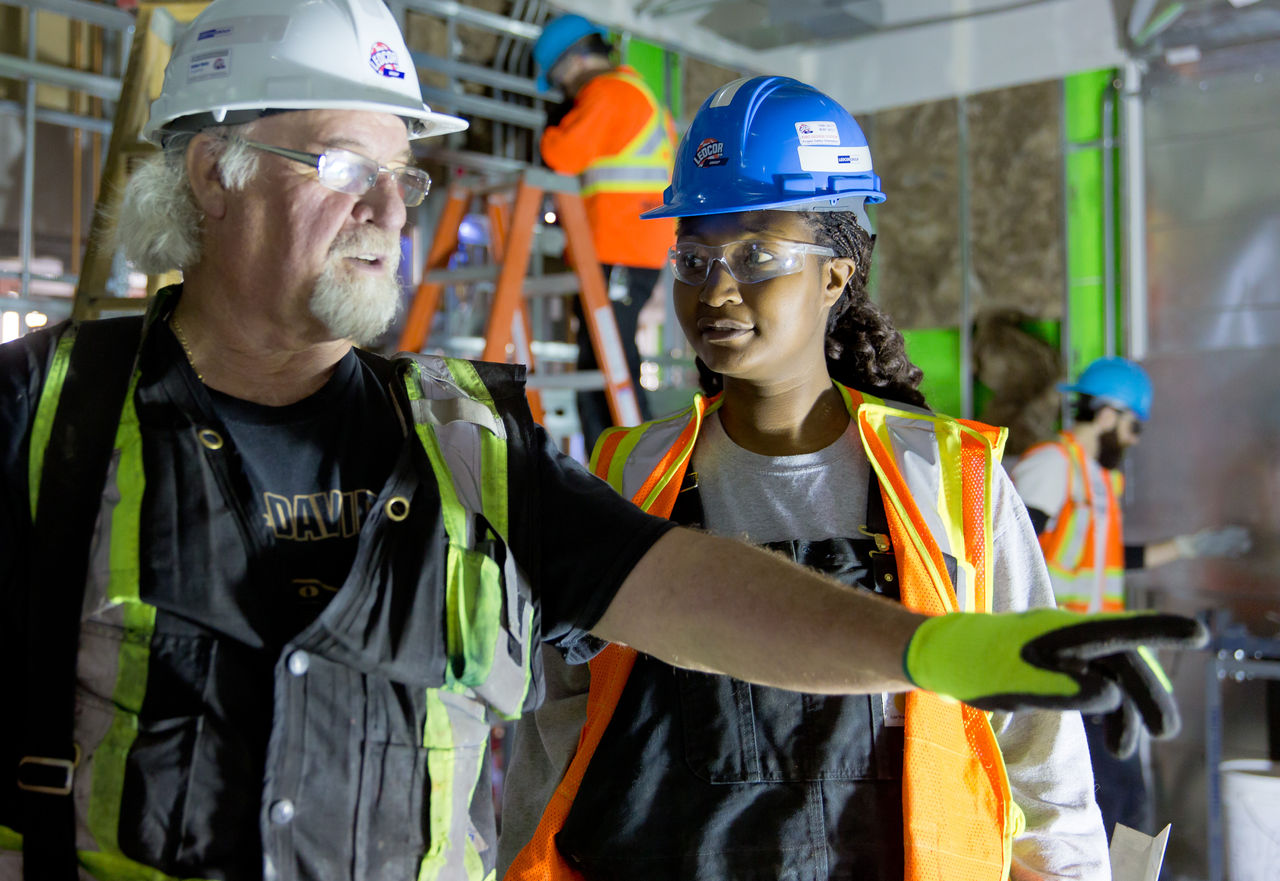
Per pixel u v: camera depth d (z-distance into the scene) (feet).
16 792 3.07
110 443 3.14
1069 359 18.19
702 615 3.34
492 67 15.15
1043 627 2.59
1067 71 18.15
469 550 3.37
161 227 3.37
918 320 19.43
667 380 16.78
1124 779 10.01
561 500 3.68
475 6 14.87
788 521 4.58
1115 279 17.88
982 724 4.31
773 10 18.13
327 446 3.38
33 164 11.16
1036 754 4.50
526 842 4.95
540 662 3.61
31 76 10.69
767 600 3.24
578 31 12.78
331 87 3.30
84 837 2.98
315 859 3.04
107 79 11.22
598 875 4.40
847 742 4.25
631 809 4.35
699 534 3.55
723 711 4.30
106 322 3.39
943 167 19.21
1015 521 4.66
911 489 4.53
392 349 12.28
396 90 3.43
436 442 3.50
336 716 3.10
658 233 12.39
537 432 3.81
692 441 4.82
